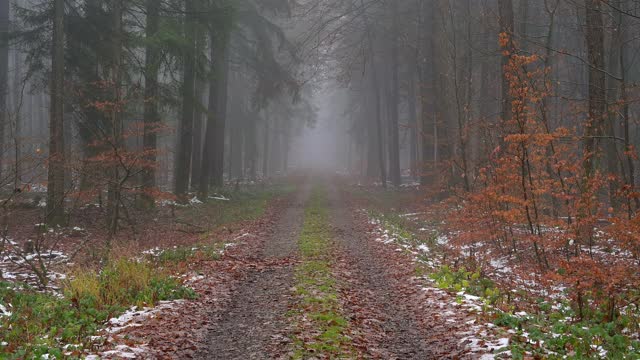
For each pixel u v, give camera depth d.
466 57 24.20
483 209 15.48
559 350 7.83
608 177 12.14
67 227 19.16
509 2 18.58
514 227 17.11
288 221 24.06
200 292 11.45
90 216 21.62
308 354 7.84
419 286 12.26
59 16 19.33
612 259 12.85
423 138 31.30
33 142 18.67
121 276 11.38
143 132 19.88
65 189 20.75
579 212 12.05
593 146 14.80
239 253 16.20
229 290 11.88
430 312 10.27
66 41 21.64
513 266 14.46
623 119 18.11
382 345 8.59
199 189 30.59
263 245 17.88
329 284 12.12
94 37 21.73
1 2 24.52
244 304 10.89
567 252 13.22
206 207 27.83
